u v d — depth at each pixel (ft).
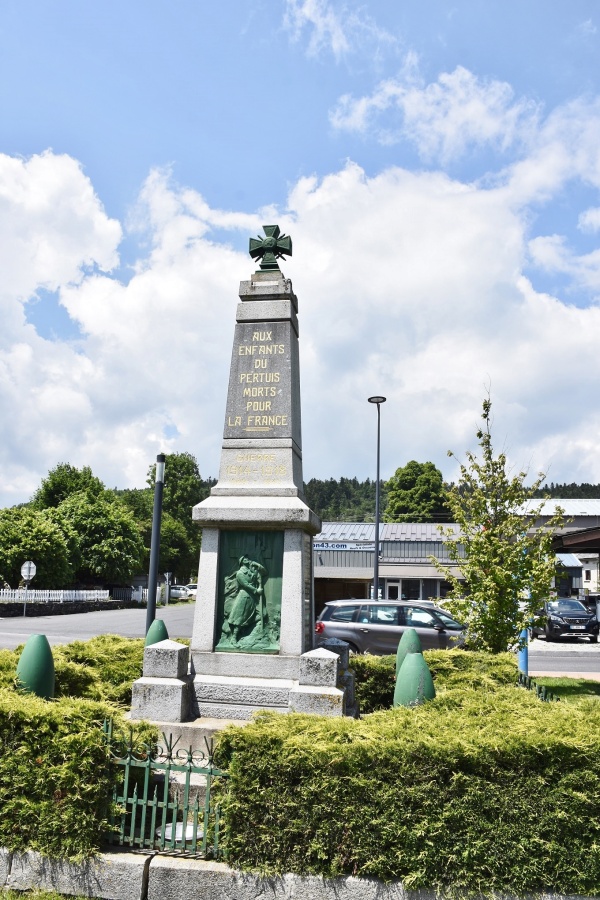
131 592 173.47
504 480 39.63
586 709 19.57
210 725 22.97
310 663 23.76
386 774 15.69
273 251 29.96
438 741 15.94
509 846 15.21
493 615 37.24
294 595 25.72
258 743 16.08
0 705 17.30
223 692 24.49
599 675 54.90
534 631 97.35
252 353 28.45
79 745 16.78
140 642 33.73
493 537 38.27
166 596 183.93
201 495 252.42
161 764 16.76
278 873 15.60
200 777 19.98
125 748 17.56
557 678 50.65
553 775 15.48
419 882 15.07
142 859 16.19
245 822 15.88
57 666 24.25
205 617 26.13
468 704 20.33
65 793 16.62
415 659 21.91
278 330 28.45
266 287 28.84
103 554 165.89
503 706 20.04
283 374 28.04
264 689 24.29
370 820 15.48
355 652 52.60
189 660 25.71
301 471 29.40
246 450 27.63
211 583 26.30
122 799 16.94
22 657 20.94
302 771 15.87
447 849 15.28
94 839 16.53
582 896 15.01
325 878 15.46
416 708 19.84
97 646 32.27
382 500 361.71
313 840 15.61
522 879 15.07
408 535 135.03
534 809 15.33
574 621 88.94
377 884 15.31
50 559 137.69
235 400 28.17
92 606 140.77
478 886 15.11
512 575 37.73
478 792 15.40
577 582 152.15
